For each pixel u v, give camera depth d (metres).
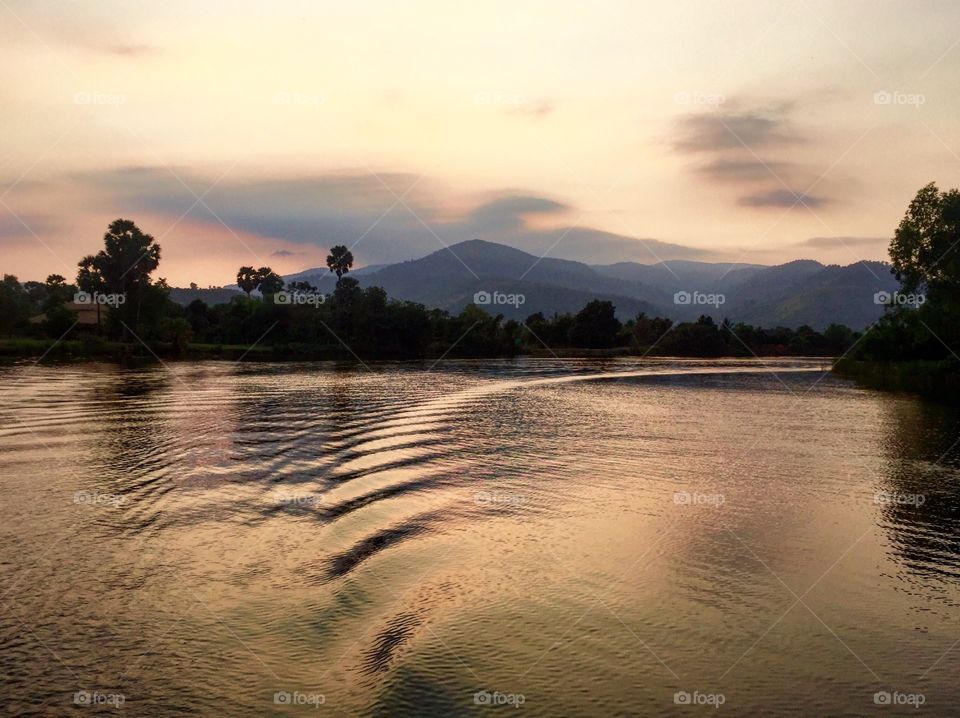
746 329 142.38
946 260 73.44
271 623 11.77
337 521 17.41
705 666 10.67
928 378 72.88
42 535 16.28
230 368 71.38
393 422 34.25
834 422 39.03
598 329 136.50
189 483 21.19
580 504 19.58
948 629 12.16
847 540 16.97
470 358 107.31
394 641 11.11
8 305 104.44
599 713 9.28
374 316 106.12
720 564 15.10
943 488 22.36
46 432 30.00
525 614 12.25
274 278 151.88
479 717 9.09
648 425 36.28
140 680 10.10
